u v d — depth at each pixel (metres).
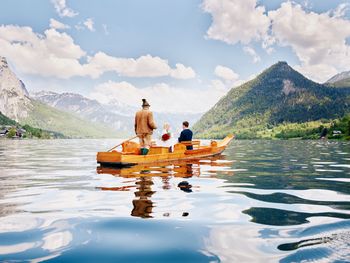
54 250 3.59
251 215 5.04
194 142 16.91
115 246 3.71
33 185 7.98
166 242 3.83
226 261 3.28
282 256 3.37
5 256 3.42
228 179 8.99
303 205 5.74
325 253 3.40
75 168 12.14
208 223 4.59
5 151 28.72
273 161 15.32
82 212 5.21
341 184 8.16
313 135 172.62
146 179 8.86
